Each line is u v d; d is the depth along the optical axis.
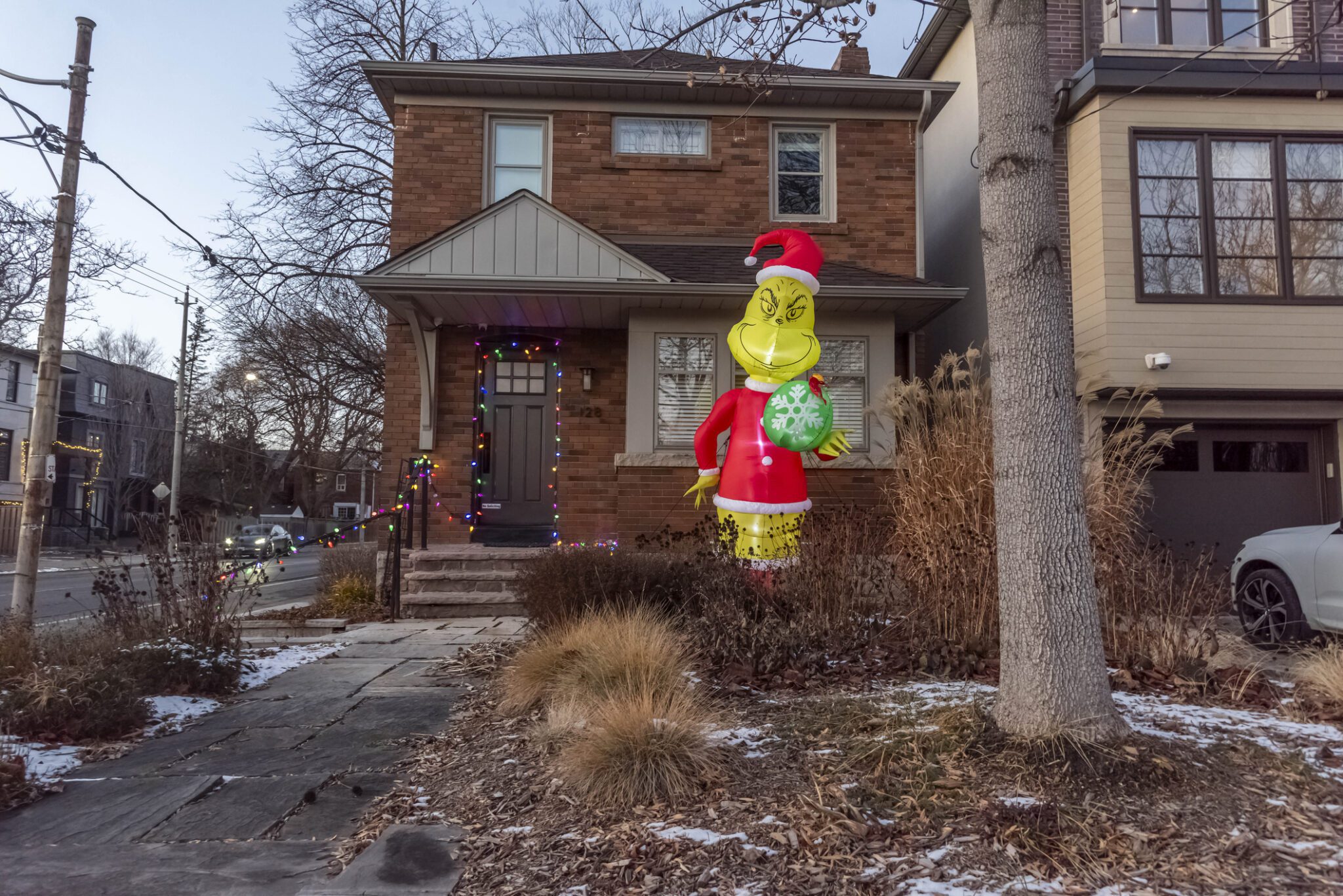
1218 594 6.04
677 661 4.96
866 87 11.14
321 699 5.71
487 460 10.86
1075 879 2.81
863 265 11.26
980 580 5.96
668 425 10.18
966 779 3.51
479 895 2.93
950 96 11.87
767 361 7.70
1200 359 9.52
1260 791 3.42
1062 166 10.31
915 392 7.15
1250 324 9.58
